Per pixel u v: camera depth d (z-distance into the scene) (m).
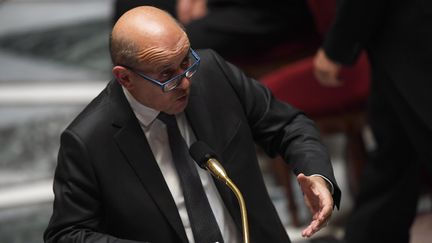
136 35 6.23
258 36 13.12
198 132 7.00
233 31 13.09
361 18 9.41
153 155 6.88
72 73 18.19
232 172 7.06
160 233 6.87
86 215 6.77
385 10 9.30
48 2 22.84
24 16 21.91
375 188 10.85
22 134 16.08
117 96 6.88
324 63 10.09
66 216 6.76
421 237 12.43
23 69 18.61
